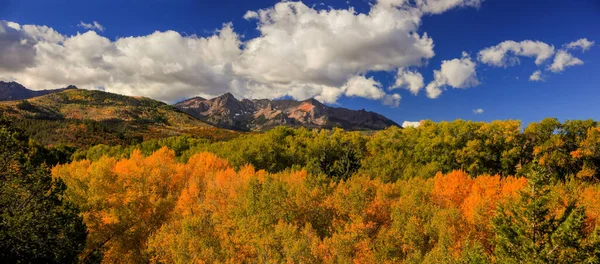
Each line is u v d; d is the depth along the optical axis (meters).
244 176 67.62
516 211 24.17
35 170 22.22
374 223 46.34
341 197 50.03
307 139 108.19
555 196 25.44
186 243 37.44
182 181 67.56
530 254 22.20
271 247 37.66
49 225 21.14
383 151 94.00
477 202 42.66
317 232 46.47
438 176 60.72
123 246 42.31
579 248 21.50
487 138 80.69
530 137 78.50
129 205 46.50
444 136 84.00
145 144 130.75
